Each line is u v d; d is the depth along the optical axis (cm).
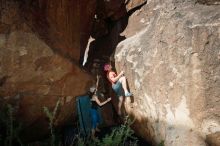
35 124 504
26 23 455
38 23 505
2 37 436
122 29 707
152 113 504
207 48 387
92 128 549
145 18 671
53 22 555
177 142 436
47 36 508
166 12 471
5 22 436
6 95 455
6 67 444
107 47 720
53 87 494
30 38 456
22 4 475
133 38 632
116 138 471
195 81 400
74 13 620
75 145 529
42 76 477
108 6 694
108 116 620
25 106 478
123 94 586
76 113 553
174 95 439
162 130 475
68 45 582
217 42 382
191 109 410
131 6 688
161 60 466
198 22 404
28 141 519
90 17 686
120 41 687
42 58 469
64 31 587
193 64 402
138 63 544
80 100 541
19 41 448
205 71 389
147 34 570
